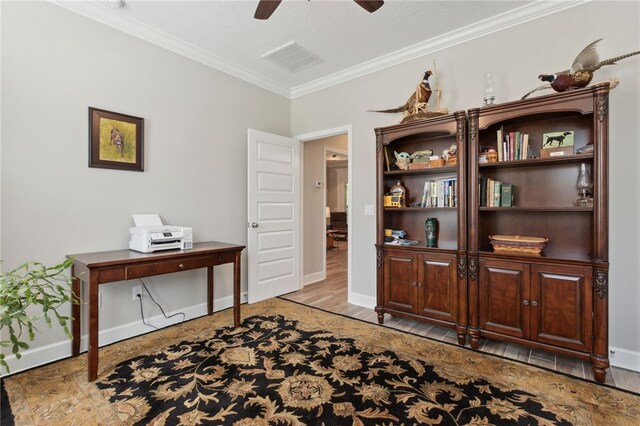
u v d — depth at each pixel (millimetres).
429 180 3002
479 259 2396
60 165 2262
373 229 3398
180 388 1856
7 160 2045
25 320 1597
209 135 3236
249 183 3480
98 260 2053
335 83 3715
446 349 2381
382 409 1661
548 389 1846
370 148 3436
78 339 2309
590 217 2254
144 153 2725
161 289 2859
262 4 1785
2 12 2023
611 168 2170
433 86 2990
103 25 2477
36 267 2146
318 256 4711
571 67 2311
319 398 1759
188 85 3051
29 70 2123
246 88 3605
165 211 2879
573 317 2027
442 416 1602
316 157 4652
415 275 2740
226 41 2945
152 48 2779
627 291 2129
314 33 2814
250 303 3529
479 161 2463
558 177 2369
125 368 2096
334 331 2732
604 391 1828
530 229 2486
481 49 2725
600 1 2211
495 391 1824
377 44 3010
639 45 2088
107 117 2494
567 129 2336
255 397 1769
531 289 2178
